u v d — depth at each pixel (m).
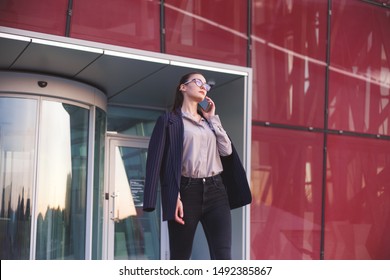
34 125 4.96
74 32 4.72
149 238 6.44
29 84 4.94
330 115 6.63
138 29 5.09
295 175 6.27
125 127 6.39
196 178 3.01
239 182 3.24
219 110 5.46
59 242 5.02
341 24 6.85
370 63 7.07
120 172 6.33
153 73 5.00
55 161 5.05
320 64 6.59
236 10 5.89
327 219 6.46
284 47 6.30
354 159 6.77
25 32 4.05
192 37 5.48
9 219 4.84
